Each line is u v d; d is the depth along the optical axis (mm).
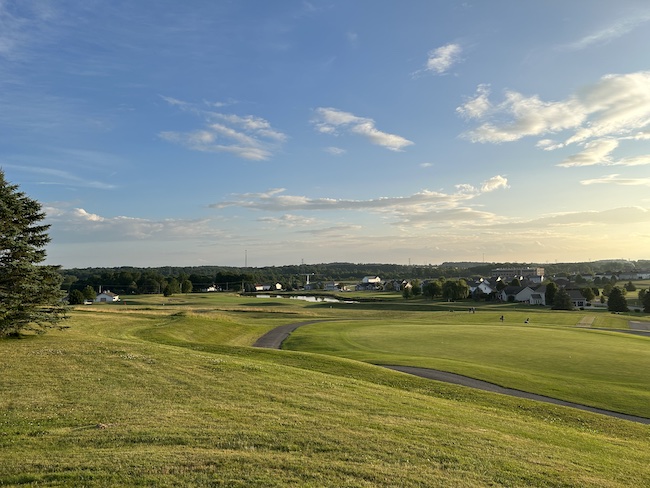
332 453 11430
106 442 11750
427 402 19344
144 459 10406
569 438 15883
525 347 42719
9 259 29312
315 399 17469
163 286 184750
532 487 10391
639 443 16969
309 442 12172
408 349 42062
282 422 13953
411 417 15930
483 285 166375
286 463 10523
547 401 24578
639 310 100562
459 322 73062
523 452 12977
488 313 89875
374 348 42906
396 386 24266
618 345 44000
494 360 36531
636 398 25250
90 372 20516
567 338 48781
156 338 40219
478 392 23891
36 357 23312
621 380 30047
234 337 51625
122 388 17953
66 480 9258
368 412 16062
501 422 17125
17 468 9812
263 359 29859
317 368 27594
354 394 19047
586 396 25562
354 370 27359
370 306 113000
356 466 10617
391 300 144250
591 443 15586
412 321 73500
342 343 45969
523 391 26344
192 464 10234
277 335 53969
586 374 31688
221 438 12219
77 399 16141
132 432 12531
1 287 29109
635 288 149000
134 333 43375
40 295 30766
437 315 86188
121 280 190750
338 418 14844
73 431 12641
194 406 15641
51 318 31688
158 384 18781
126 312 64250
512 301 137625
